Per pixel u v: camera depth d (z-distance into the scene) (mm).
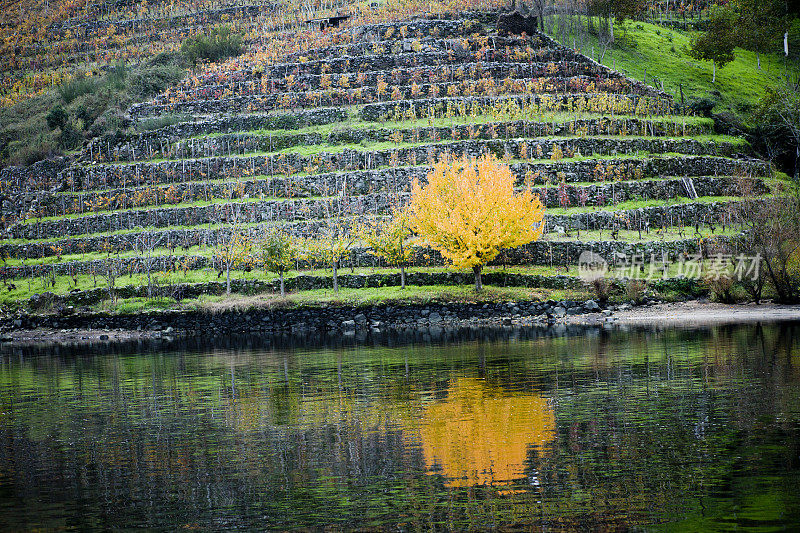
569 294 63000
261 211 78000
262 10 137125
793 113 89062
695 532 17953
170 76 109562
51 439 29562
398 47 98750
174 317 67062
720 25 104562
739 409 28234
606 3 109250
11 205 88250
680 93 97188
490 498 20656
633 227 70750
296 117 90188
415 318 63500
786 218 62375
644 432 25938
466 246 63062
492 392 33625
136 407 35062
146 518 20453
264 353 51312
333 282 68500
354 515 19906
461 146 80188
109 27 141875
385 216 73875
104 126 98062
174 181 85125
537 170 76188
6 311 71000
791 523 18281
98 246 79375
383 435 27312
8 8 157375
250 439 27891
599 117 83188
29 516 21000
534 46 98562
